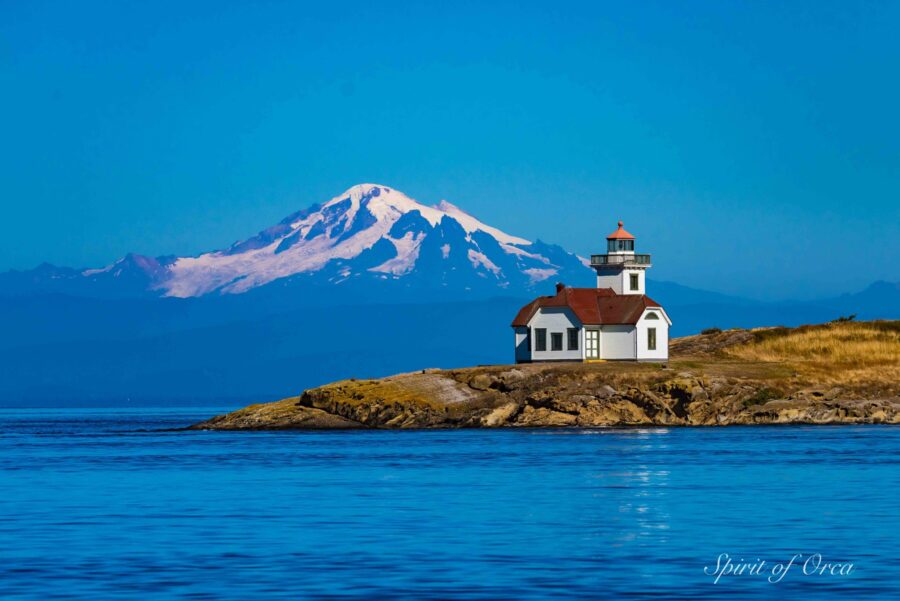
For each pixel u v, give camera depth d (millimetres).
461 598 91562
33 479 178500
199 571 101875
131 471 189625
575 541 115062
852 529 120375
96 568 103562
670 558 106500
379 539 116812
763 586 95438
